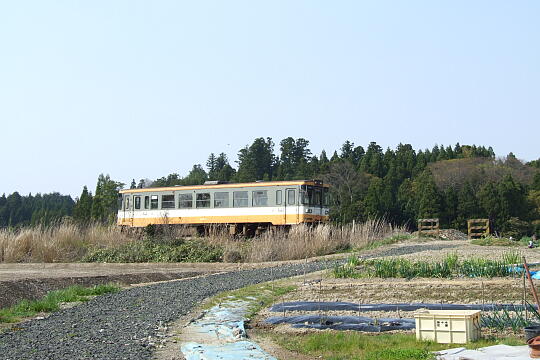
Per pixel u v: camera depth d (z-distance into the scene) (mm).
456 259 16875
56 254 27672
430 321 9523
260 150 93125
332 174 68812
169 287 17375
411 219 62125
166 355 9109
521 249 24266
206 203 35594
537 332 8422
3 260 26953
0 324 11750
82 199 69750
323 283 15734
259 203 33625
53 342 9992
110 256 27438
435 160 83188
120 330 11070
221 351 9062
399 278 15945
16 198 102812
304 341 9977
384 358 8445
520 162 71312
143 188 38656
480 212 56312
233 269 23797
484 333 9945
